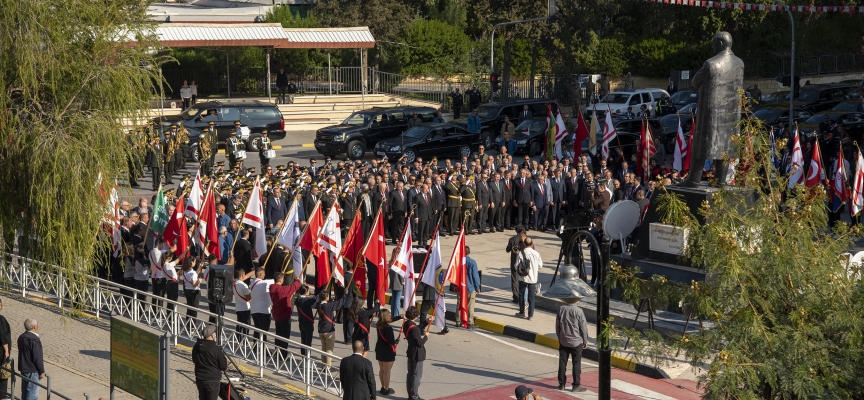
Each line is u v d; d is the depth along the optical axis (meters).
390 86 54.81
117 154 16.11
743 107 12.67
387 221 26.09
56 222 15.38
